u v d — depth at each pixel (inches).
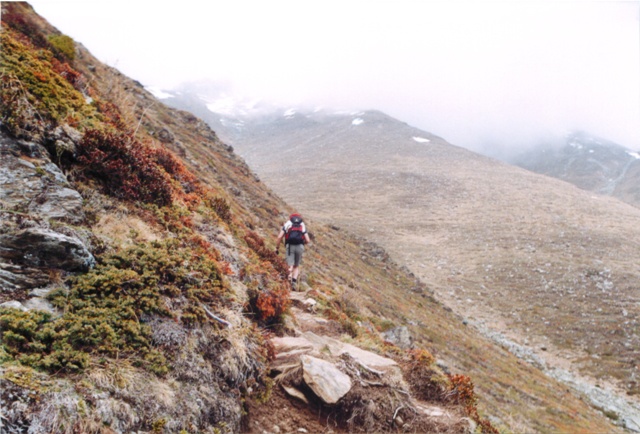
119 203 228.2
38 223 162.7
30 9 701.3
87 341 138.1
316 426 211.2
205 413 156.3
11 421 100.4
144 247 198.7
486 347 1632.6
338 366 253.6
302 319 362.3
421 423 245.1
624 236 4537.4
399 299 1577.3
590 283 3331.7
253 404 200.4
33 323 128.6
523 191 6628.9
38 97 241.1
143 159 262.5
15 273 144.6
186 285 195.6
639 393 1854.1
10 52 257.3
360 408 230.5
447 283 3467.0
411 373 296.7
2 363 112.9
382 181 7322.8
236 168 1596.9
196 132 1681.8
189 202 345.7
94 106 339.0
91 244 179.0
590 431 1055.6
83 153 229.1
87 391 121.3
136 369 142.3
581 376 2026.3
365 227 5132.9
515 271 3661.4
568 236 4530.0
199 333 180.2
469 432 255.3
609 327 2576.3
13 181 175.3
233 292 235.9
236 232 412.2
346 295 613.0
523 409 1027.3
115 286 164.4
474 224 5147.6
